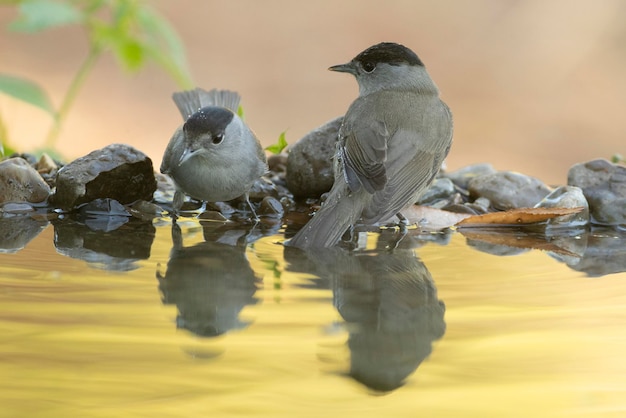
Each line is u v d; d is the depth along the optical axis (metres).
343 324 6.72
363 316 6.92
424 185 10.51
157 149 19.53
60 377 5.59
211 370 5.75
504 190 11.82
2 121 13.52
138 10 12.83
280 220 10.92
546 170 20.36
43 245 9.11
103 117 20.36
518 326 6.75
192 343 6.20
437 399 5.50
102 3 12.79
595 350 6.29
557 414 5.33
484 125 21.72
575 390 5.65
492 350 6.25
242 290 7.56
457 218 10.99
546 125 21.73
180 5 24.55
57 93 20.80
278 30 24.03
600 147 21.17
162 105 21.25
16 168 10.90
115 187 10.86
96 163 10.76
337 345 6.26
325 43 23.55
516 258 9.13
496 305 7.31
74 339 6.19
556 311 7.12
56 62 22.11
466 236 10.32
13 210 10.73
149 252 8.92
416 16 24.64
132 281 7.73
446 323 6.82
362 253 9.17
